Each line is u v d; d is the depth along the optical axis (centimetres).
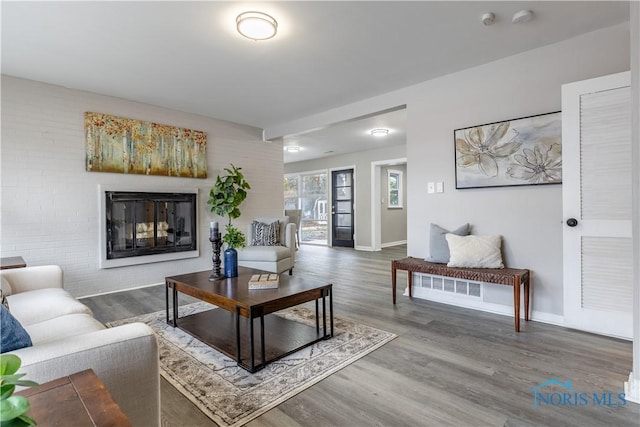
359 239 793
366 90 383
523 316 296
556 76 277
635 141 168
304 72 332
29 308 190
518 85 296
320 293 248
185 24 243
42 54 288
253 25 235
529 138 289
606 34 255
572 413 162
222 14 231
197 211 472
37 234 347
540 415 161
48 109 355
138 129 418
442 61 309
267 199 568
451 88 337
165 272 444
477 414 162
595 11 233
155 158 432
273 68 322
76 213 371
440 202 347
